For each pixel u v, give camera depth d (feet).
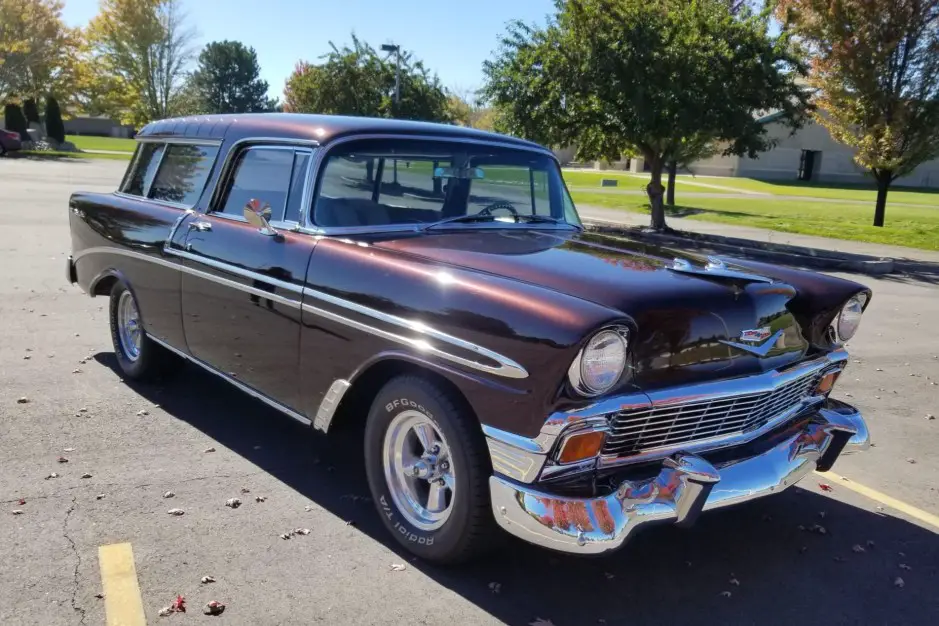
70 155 128.16
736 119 52.60
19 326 21.95
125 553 10.49
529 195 14.48
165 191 16.07
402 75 101.09
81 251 18.38
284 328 12.24
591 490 9.09
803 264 48.65
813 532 12.59
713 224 71.72
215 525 11.41
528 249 11.76
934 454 16.39
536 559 11.11
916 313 32.89
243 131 14.23
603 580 10.72
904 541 12.43
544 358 8.85
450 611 9.68
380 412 10.93
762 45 52.75
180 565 10.29
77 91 165.48
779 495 13.99
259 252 12.70
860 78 58.65
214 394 17.11
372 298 10.77
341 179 12.50
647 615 9.94
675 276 10.76
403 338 10.30
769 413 11.30
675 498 9.36
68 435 14.38
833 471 15.30
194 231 14.35
